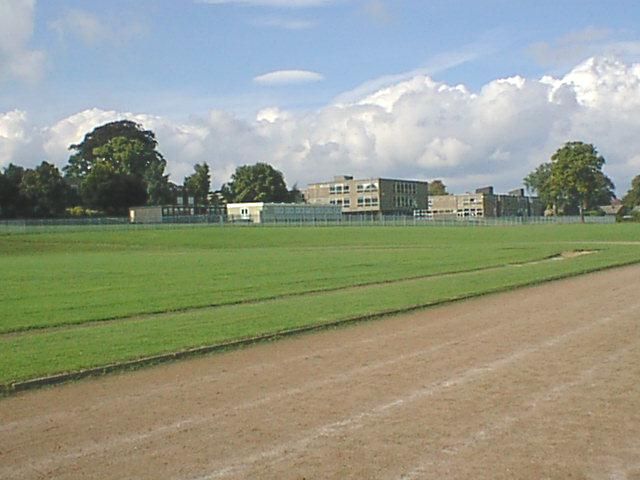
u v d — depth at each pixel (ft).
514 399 34.40
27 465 26.58
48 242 252.21
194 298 82.69
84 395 37.68
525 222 423.23
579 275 104.88
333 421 31.30
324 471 25.23
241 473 25.21
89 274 122.31
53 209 394.73
